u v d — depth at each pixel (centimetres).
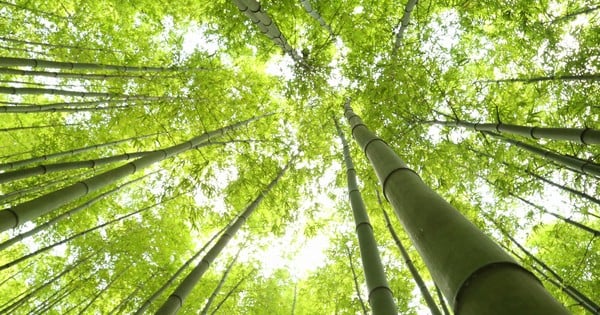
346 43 564
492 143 510
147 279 639
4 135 691
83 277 636
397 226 612
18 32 639
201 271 409
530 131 368
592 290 505
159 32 705
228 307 695
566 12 519
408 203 146
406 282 636
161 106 564
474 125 429
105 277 626
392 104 496
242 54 642
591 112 463
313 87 586
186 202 628
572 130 327
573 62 455
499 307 84
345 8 554
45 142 612
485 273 95
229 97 612
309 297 714
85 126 672
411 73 477
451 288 101
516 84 543
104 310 680
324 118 620
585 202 514
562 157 396
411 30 536
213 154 614
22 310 696
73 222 635
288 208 612
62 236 670
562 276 536
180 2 636
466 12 523
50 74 443
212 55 622
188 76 581
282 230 620
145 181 744
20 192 399
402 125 521
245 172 609
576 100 470
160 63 642
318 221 667
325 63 575
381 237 633
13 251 695
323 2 522
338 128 612
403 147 513
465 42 570
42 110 438
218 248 452
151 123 592
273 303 716
